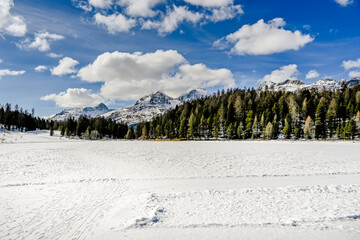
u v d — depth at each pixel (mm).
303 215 8906
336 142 49250
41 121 175500
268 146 41469
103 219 9344
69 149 39750
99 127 129125
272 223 8234
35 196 12727
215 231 7789
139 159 27656
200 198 11305
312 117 81375
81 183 15766
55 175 18516
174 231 7883
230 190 12523
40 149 38688
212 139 84562
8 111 126250
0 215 9953
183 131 96438
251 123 82188
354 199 10875
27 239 7727
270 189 12633
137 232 7934
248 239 7242
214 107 112812
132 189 13945
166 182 15477
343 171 18500
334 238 7258
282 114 85688
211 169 20406
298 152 32344
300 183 14469
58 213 10125
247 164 23000
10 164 23062
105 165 23625
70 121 134125
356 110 71625
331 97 96562
